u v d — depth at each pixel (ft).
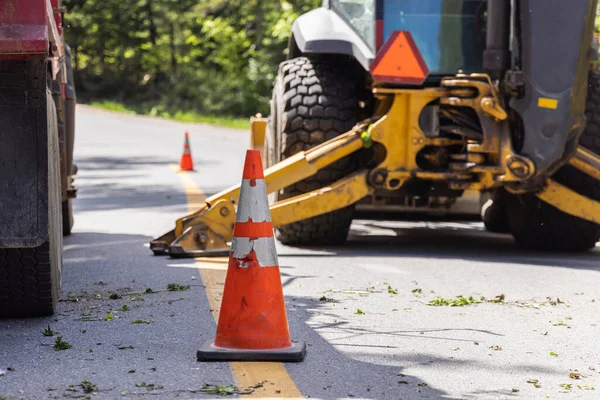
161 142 100.42
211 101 172.04
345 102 31.60
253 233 17.24
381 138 30.09
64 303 22.26
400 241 34.35
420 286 24.86
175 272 26.63
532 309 22.04
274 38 172.55
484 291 24.29
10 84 17.51
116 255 30.12
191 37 189.26
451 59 31.40
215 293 23.44
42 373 16.06
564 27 28.94
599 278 26.35
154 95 183.01
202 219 29.94
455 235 36.63
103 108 168.25
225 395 14.84
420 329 19.77
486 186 30.07
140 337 18.72
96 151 87.25
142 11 192.95
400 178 30.22
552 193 30.63
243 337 17.13
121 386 15.26
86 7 189.37
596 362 17.29
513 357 17.57
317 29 31.81
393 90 29.94
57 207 21.13
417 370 16.56
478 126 30.48
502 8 29.91
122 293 23.57
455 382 15.83
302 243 32.35
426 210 36.83
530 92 29.14
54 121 20.38
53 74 23.00
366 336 19.08
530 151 29.43
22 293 20.07
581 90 29.43
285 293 23.75
